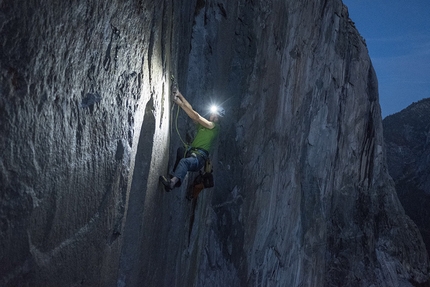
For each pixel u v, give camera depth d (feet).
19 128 7.32
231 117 36.55
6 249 7.48
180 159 18.56
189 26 23.03
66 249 9.64
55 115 8.44
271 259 48.75
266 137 43.78
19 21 7.04
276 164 47.60
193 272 30.22
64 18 8.30
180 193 22.07
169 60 17.25
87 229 10.62
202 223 30.78
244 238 40.04
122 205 12.60
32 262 8.34
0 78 6.81
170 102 17.78
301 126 57.47
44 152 8.14
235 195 37.96
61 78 8.55
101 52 10.25
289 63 48.73
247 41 37.47
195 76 26.66
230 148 36.96
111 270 12.86
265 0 39.78
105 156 11.11
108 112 11.01
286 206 52.80
